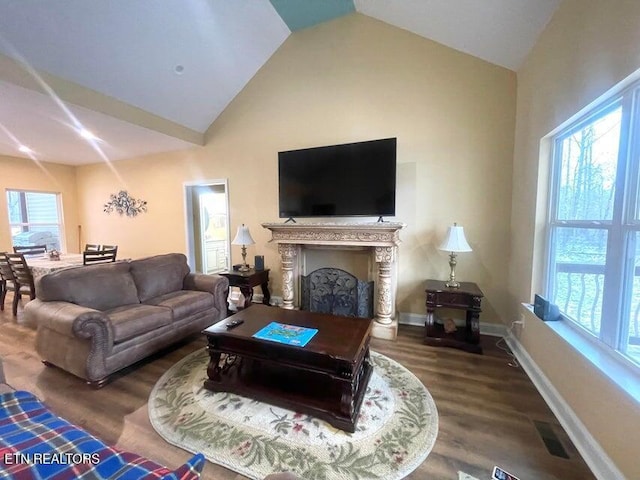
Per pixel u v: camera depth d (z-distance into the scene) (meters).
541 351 2.15
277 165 4.02
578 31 1.76
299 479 0.82
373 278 3.52
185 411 1.93
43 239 5.64
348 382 1.77
